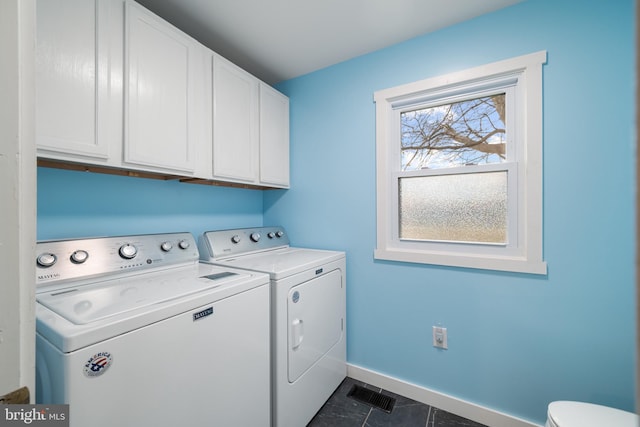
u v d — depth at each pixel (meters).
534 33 1.34
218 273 1.29
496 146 1.50
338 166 1.95
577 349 1.28
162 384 0.84
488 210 1.51
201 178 1.45
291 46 1.75
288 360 1.33
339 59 1.90
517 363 1.40
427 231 1.69
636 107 0.18
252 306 1.17
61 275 1.02
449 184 1.62
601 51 1.21
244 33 1.62
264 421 1.22
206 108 1.48
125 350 0.75
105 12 1.05
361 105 1.85
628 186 1.18
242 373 1.11
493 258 1.45
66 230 1.23
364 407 1.60
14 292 0.39
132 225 1.47
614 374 1.21
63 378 0.65
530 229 1.35
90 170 1.25
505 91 1.46
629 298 1.18
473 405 1.49
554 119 1.30
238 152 1.67
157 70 1.23
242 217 2.14
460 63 1.52
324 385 1.62
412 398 1.67
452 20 1.51
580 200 1.26
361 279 1.86
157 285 1.08
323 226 2.02
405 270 1.71
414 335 1.68
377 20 1.51
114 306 0.85
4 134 0.37
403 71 1.69
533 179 1.34
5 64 0.37
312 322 1.52
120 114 1.11
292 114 2.16
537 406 1.36
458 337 1.55
